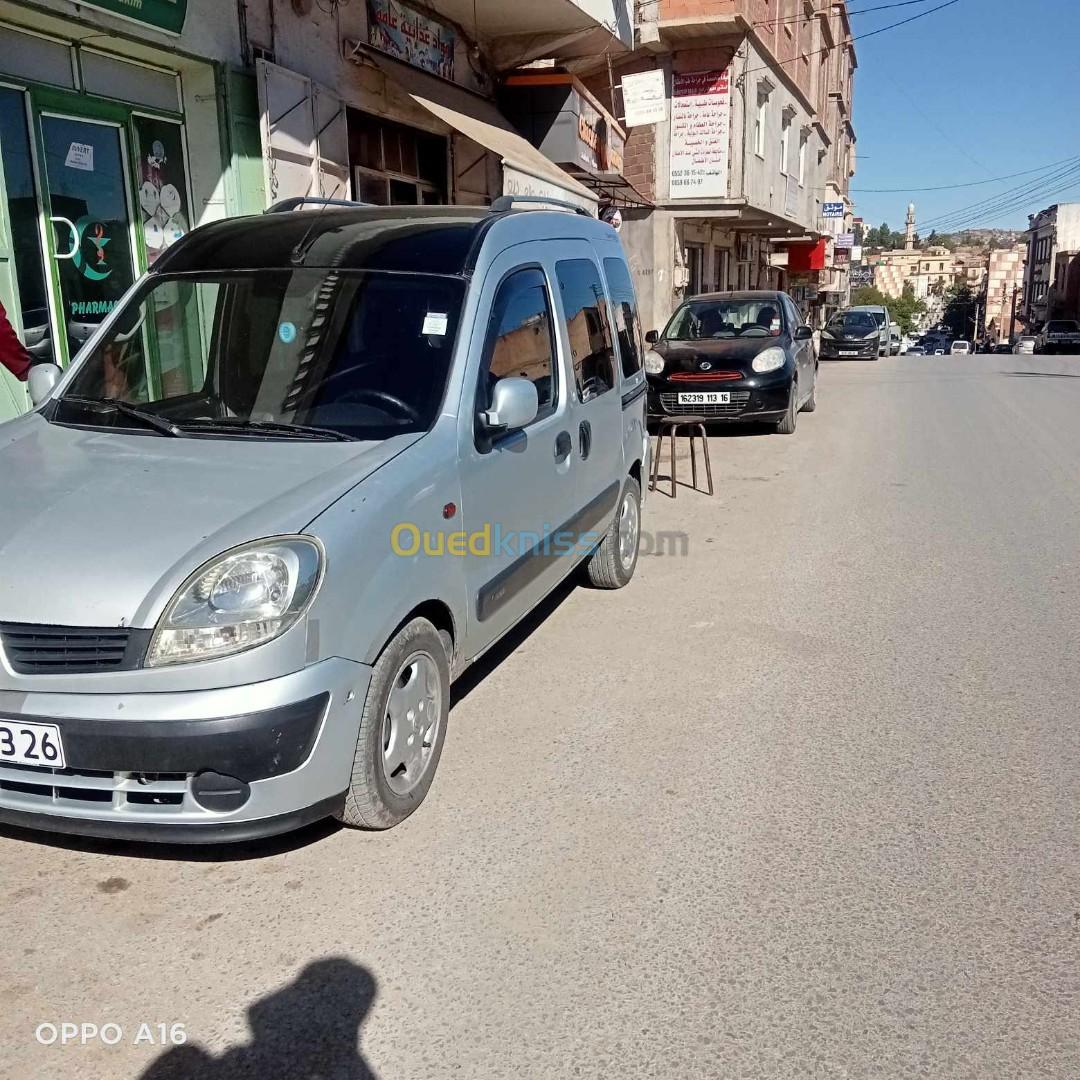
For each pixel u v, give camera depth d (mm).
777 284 38000
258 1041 2447
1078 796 3629
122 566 2799
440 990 2619
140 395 4148
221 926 2879
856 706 4402
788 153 28266
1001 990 2625
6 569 2842
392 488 3207
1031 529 7520
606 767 3840
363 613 3018
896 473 9852
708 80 21062
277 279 4094
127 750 2688
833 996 2598
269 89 8398
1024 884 3092
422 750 3494
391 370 3736
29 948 2781
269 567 2797
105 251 7422
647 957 2744
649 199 21906
